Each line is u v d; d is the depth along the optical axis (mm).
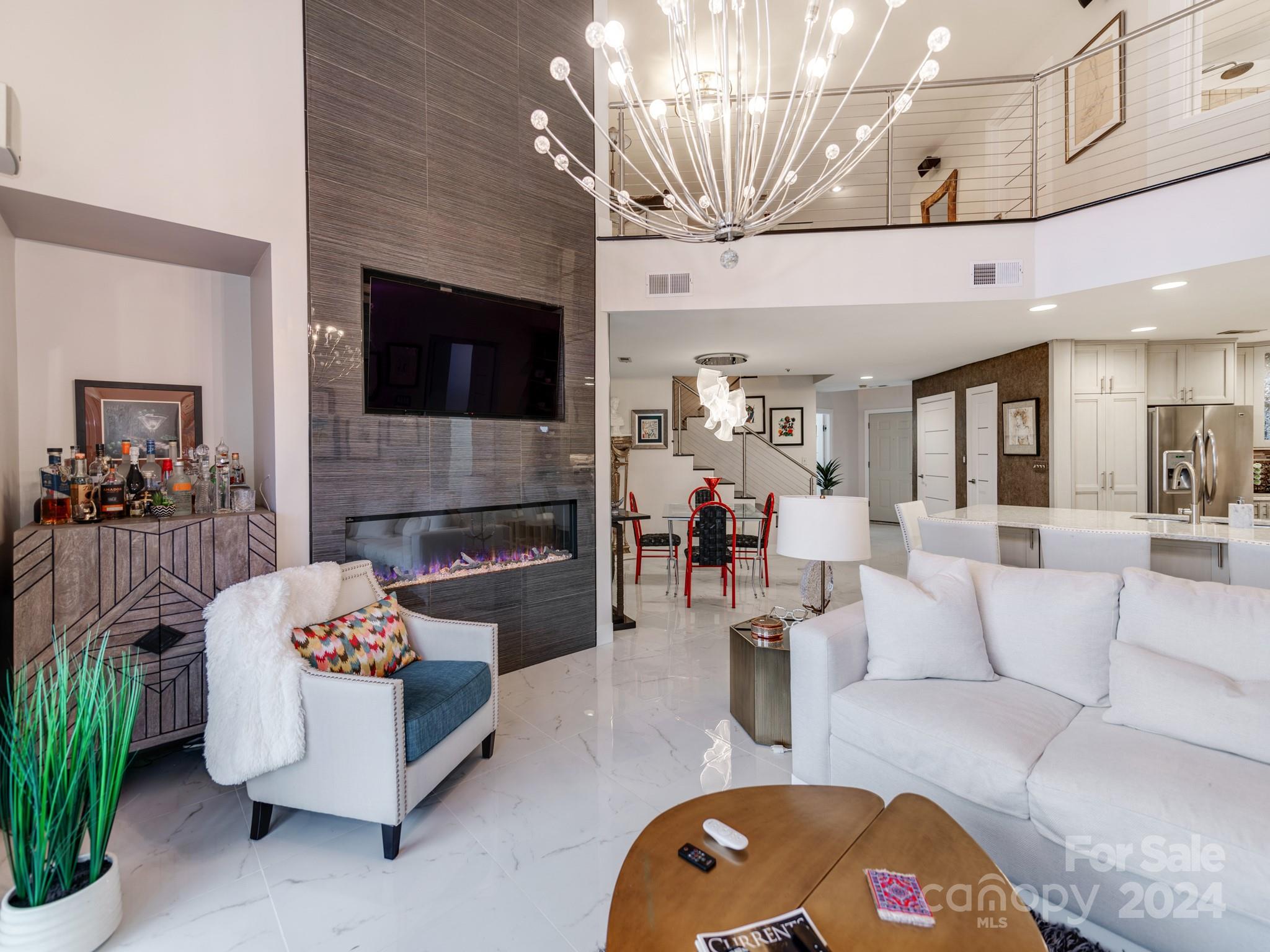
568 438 4035
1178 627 1935
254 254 2916
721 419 5332
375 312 3131
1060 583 2260
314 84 2918
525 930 1670
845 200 8273
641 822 2160
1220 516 5828
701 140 2098
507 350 3703
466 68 3496
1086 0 4699
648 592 5898
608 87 4270
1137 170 4457
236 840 2084
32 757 1551
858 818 1488
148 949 1600
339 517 3014
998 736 1815
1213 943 1376
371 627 2512
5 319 2463
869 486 11492
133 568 2336
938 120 6586
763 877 1270
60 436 2725
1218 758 1635
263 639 2033
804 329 5164
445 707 2221
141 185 2422
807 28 1976
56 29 2242
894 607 2293
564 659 3938
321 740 2002
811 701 2301
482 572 3611
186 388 3062
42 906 1503
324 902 1771
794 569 7133
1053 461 5883
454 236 3443
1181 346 5922
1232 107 3883
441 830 2121
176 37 2521
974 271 4223
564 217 3996
